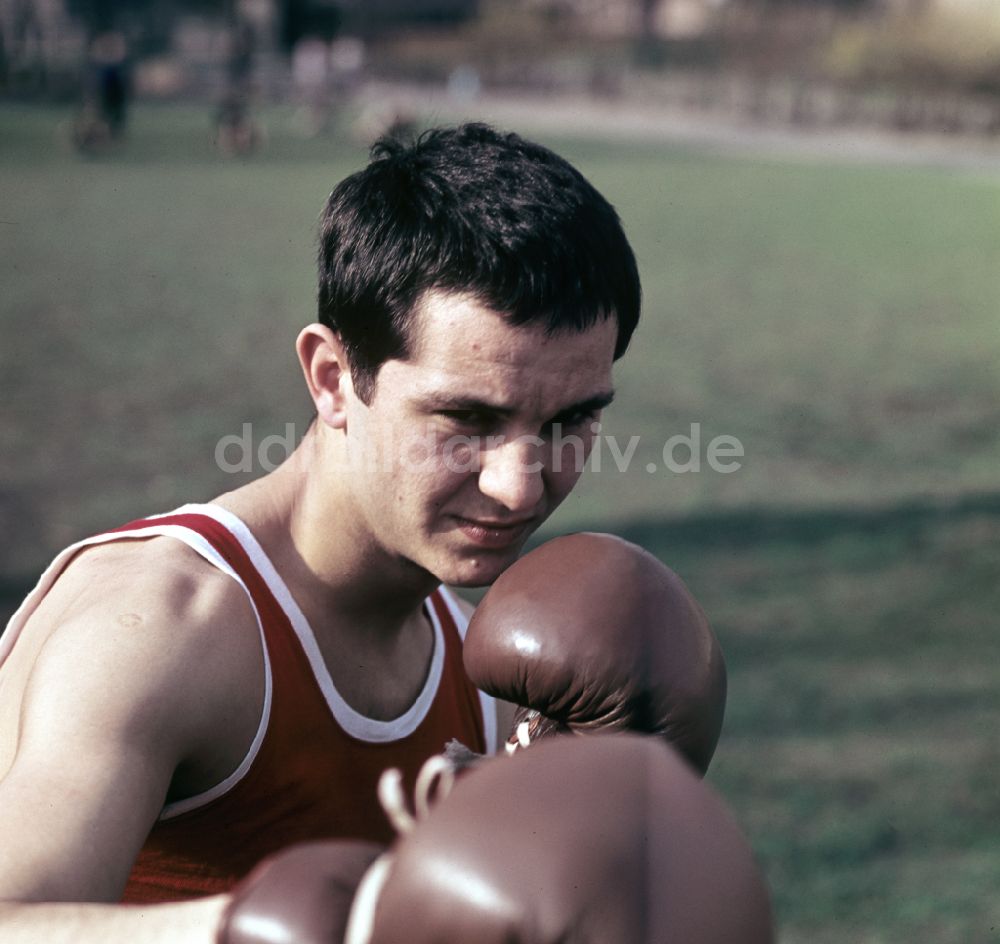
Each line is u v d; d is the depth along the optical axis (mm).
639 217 23719
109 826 1219
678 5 70375
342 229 1515
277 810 1583
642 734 1172
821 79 53219
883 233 22750
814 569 6527
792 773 4477
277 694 1560
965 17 48156
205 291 15117
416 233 1439
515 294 1388
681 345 12961
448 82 65000
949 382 11508
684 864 756
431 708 1819
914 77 48500
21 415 9281
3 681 1562
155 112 45906
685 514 7422
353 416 1545
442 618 1911
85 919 979
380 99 55688
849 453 9008
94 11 66375
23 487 7523
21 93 47531
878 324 14523
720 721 1242
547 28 73250
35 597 1622
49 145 31828
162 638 1409
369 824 1676
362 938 762
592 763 784
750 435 9422
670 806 774
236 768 1525
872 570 6543
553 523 7160
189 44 69125
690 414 10039
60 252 17625
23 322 12961
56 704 1313
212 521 1615
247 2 72312
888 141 42625
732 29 62094
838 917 3686
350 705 1696
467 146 1533
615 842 746
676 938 735
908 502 7824
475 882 728
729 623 5789
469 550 1482
